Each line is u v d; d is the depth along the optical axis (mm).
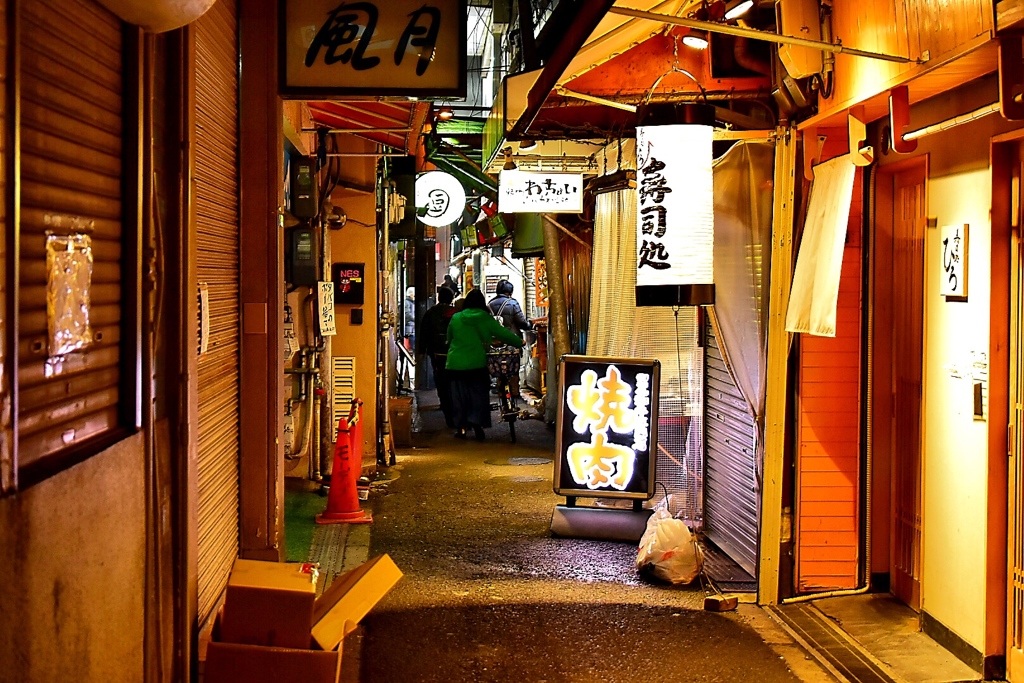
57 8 3070
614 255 9852
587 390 8938
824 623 6465
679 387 9125
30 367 2809
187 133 4465
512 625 6516
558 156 11117
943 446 5941
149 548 3779
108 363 3564
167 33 4383
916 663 5723
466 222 27000
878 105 5965
